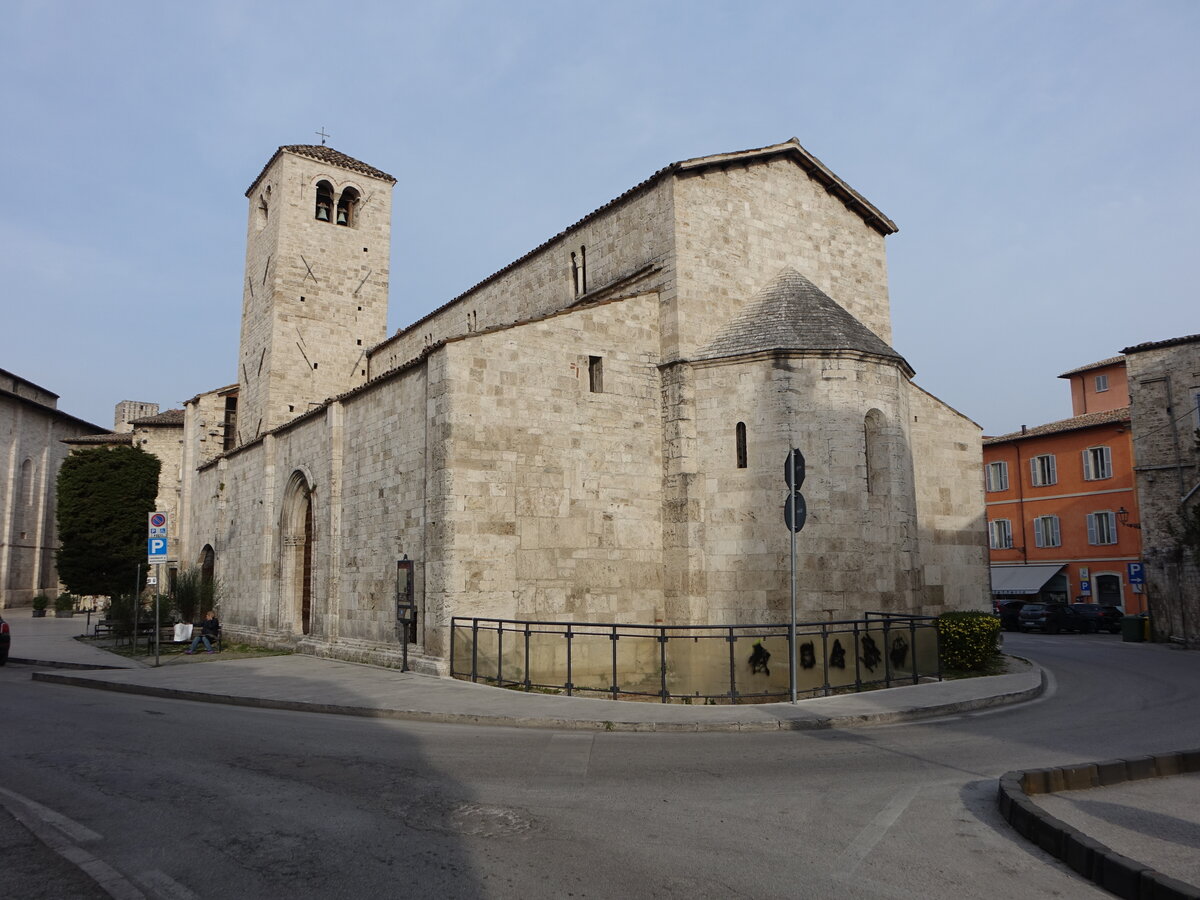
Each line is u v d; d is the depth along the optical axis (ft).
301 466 94.53
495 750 37.35
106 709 50.85
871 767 34.09
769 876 21.31
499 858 22.56
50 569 233.96
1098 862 21.12
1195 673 73.31
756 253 83.82
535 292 98.12
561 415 70.64
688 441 74.79
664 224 79.66
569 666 53.52
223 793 29.48
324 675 65.00
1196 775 31.91
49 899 19.71
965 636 66.18
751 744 39.19
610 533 71.87
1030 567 167.12
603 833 24.80
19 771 33.09
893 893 20.29
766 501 71.10
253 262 142.72
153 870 21.70
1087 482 158.10
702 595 72.59
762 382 72.74
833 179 90.99
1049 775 29.30
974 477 93.04
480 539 64.59
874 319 95.25
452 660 61.67
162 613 100.17
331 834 24.67
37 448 229.86
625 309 76.33
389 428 75.51
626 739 40.40
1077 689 61.41
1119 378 177.99
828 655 56.59
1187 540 109.40
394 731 42.52
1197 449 113.39
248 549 108.78
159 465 167.94
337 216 141.49
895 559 70.54
